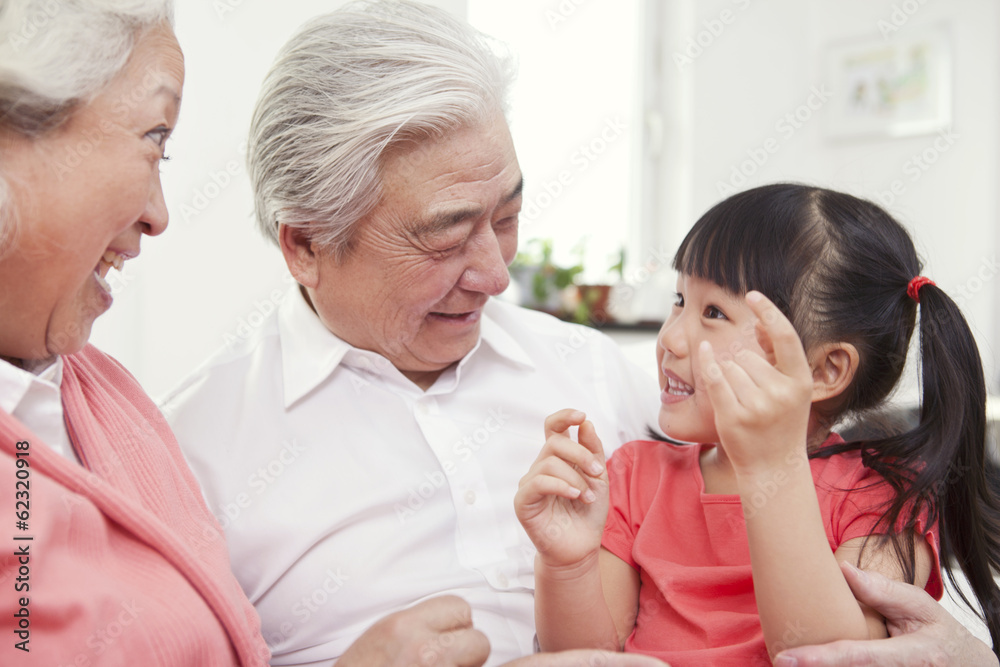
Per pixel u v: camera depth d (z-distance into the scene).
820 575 0.73
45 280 0.62
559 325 1.26
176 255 1.37
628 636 0.93
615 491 1.02
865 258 0.93
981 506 0.97
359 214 0.86
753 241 0.91
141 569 0.62
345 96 0.83
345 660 0.70
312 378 0.98
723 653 0.81
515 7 2.47
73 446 0.69
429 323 0.95
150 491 0.70
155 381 1.36
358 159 0.83
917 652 0.71
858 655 0.70
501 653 0.91
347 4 0.93
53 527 0.56
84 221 0.61
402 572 0.93
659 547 0.94
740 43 2.76
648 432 1.23
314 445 0.97
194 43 1.34
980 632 1.09
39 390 0.64
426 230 0.86
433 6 0.94
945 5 2.69
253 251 1.42
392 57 0.84
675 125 2.79
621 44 2.75
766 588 0.75
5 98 0.57
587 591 0.84
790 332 0.73
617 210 2.79
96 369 0.80
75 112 0.60
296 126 0.86
